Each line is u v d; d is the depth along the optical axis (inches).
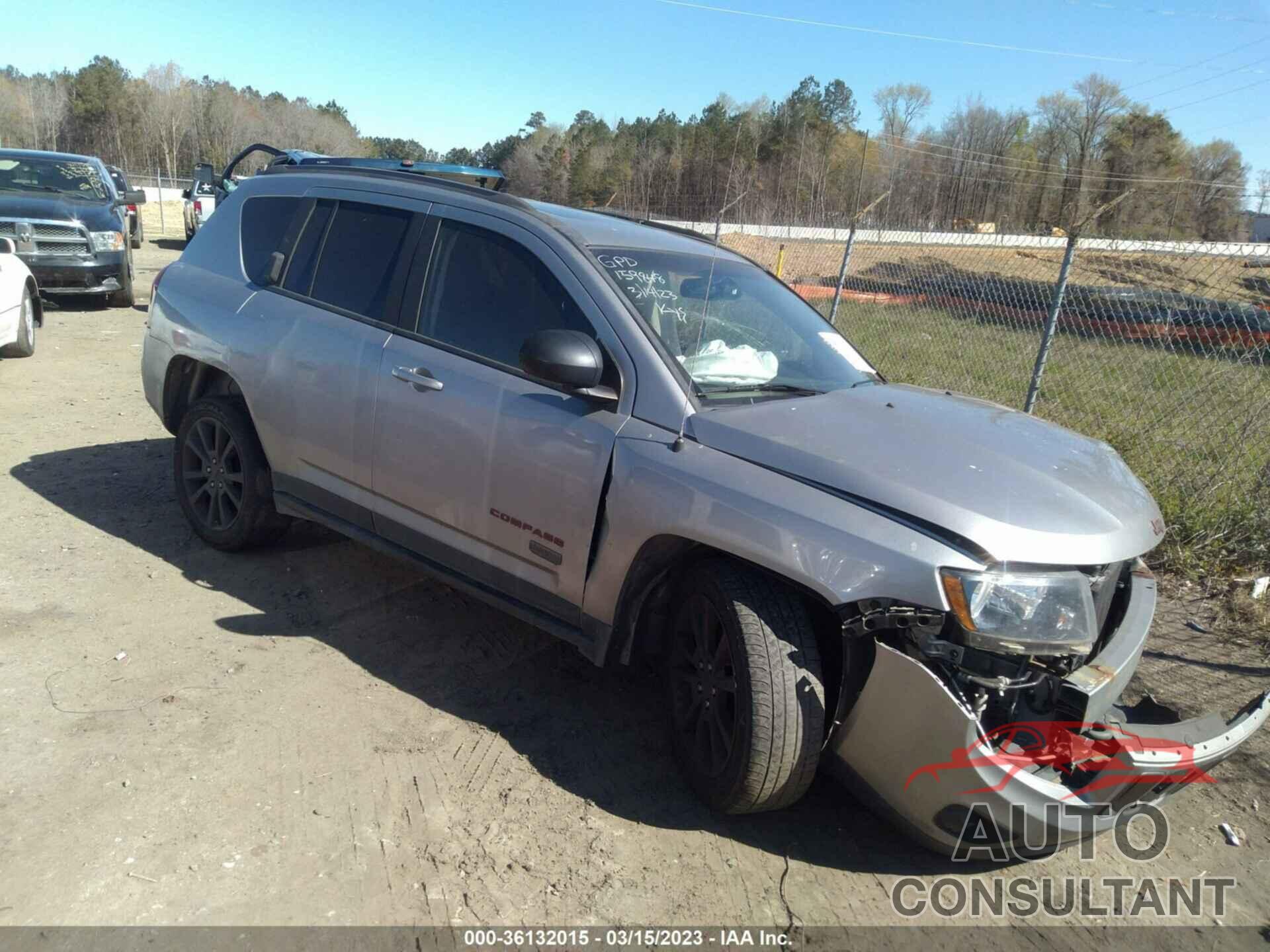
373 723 129.3
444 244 146.3
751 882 106.3
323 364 152.1
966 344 452.1
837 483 105.0
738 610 107.9
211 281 176.4
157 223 1278.3
